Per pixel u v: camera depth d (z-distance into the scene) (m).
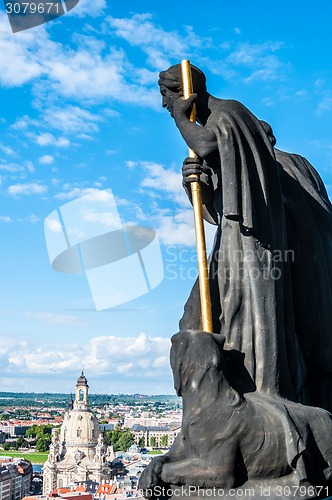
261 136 8.03
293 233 8.45
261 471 6.84
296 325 8.28
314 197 8.83
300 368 8.01
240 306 7.67
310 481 6.90
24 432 191.88
